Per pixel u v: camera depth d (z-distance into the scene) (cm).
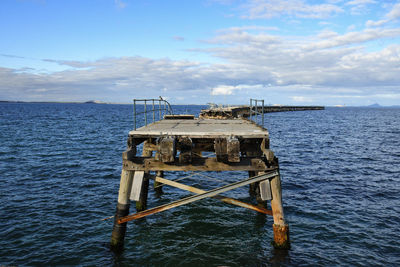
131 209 1102
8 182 1395
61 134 3344
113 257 759
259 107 7025
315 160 1962
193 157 756
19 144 2545
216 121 1215
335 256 759
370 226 938
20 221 960
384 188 1345
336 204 1133
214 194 762
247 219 1003
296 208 1089
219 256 762
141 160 772
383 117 9300
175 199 1213
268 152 726
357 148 2502
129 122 5725
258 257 754
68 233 884
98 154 2147
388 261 738
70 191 1279
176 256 764
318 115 9744
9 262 725
